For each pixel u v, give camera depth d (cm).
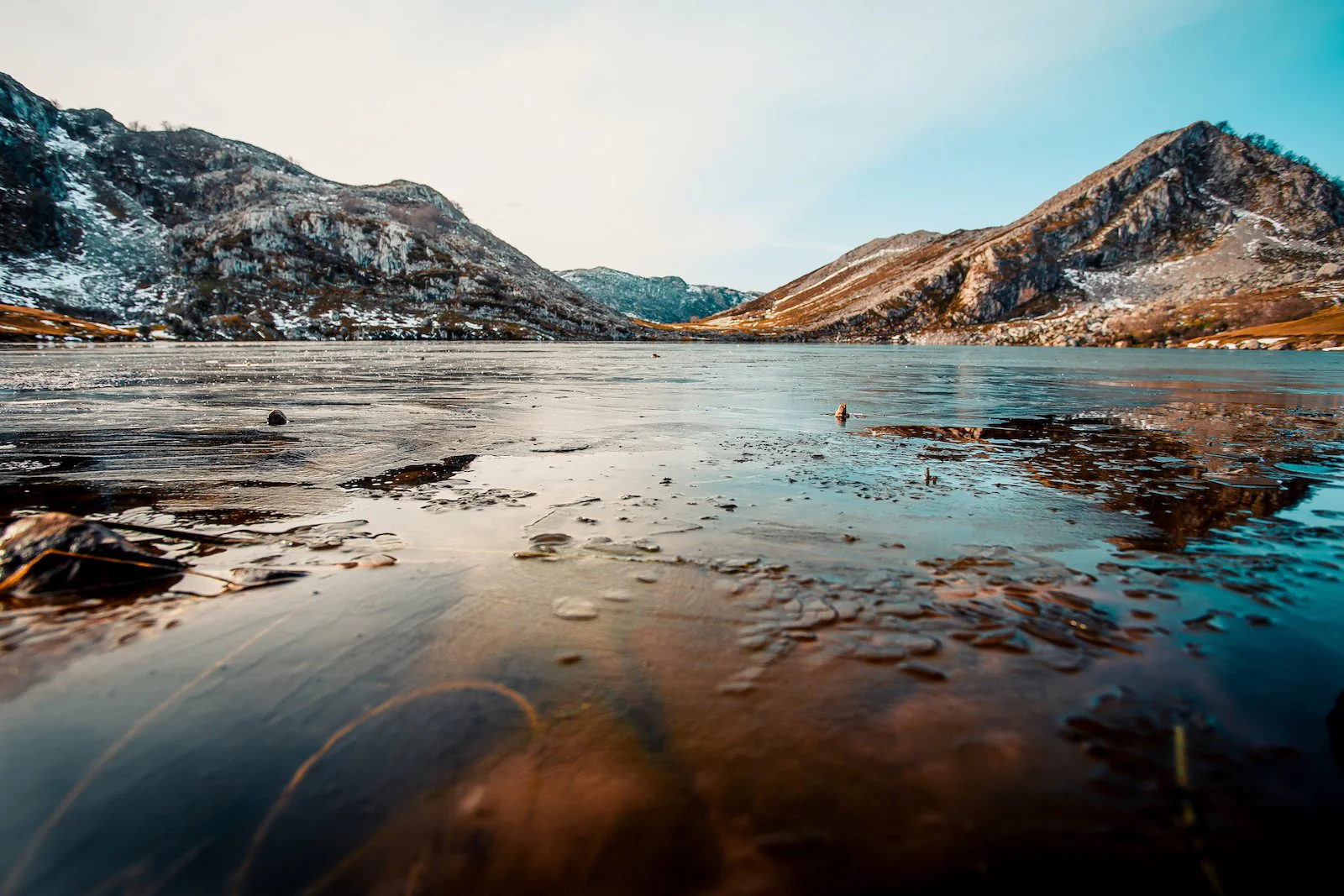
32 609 402
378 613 396
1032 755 254
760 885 196
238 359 4350
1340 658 332
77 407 1566
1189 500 678
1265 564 478
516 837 215
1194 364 4744
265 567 472
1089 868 199
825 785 239
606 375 3138
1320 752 253
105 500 672
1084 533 563
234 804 231
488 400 1803
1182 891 190
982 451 992
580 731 275
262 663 335
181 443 1029
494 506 655
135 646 355
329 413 1458
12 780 243
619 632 370
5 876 200
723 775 245
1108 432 1207
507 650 349
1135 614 390
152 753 260
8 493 705
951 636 362
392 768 250
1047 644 351
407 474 805
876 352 8338
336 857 207
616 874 201
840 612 396
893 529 576
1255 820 217
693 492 716
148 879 198
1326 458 922
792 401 1839
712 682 314
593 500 676
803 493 713
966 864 202
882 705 291
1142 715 280
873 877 198
